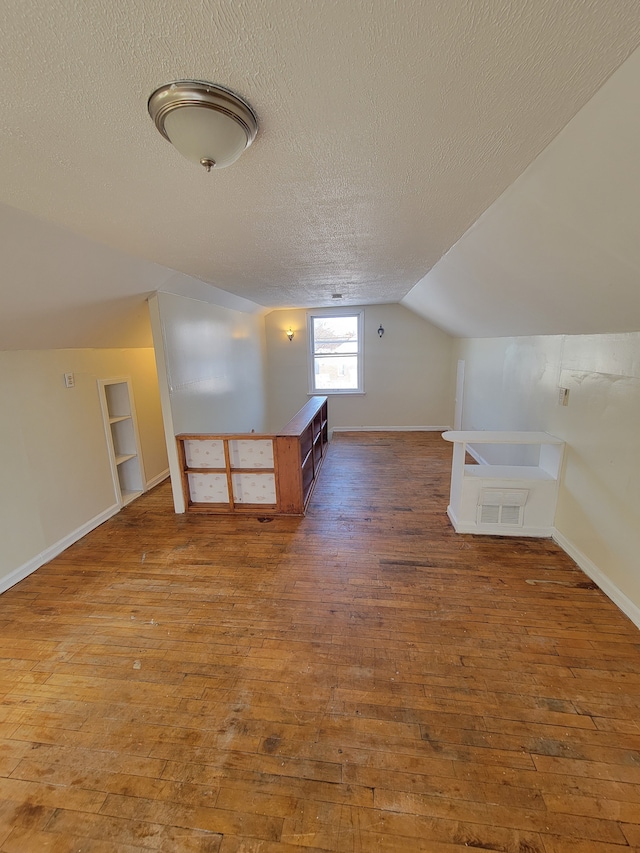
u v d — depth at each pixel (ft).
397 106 3.37
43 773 5.02
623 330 7.65
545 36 2.61
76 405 11.38
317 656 6.76
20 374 9.53
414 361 22.70
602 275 5.99
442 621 7.52
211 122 3.19
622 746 5.17
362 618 7.66
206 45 2.62
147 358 15.15
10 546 9.12
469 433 11.10
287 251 8.43
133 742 5.39
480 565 9.36
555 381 10.55
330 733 5.44
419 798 4.64
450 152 4.23
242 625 7.56
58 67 2.76
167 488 15.38
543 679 6.20
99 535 11.43
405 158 4.33
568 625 7.35
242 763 5.08
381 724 5.54
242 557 10.01
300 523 11.85
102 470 12.46
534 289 8.14
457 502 11.17
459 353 21.06
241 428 18.42
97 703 5.99
